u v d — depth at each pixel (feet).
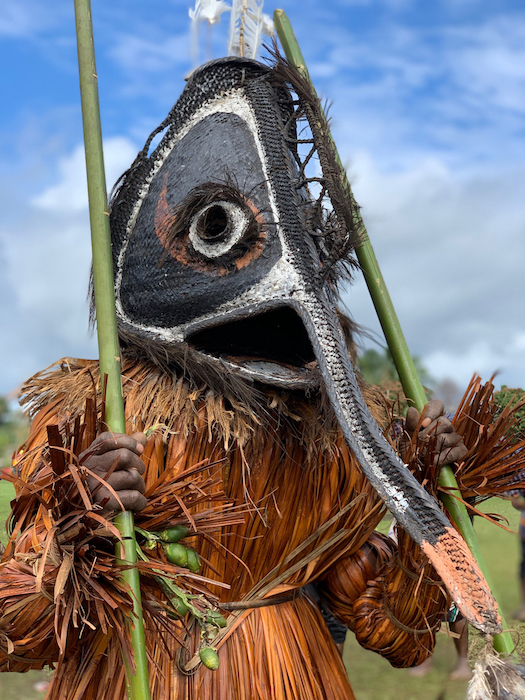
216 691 3.31
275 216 3.33
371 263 3.88
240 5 4.09
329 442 3.55
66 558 2.72
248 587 3.58
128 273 3.53
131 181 3.60
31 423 3.53
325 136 3.45
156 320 3.46
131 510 2.83
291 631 3.60
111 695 3.24
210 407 3.40
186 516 3.05
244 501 3.49
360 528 3.86
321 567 3.82
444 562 3.13
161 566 2.84
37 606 2.87
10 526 3.24
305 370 3.52
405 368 3.81
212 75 3.58
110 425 2.89
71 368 3.75
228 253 3.32
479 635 3.33
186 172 3.45
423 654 3.97
